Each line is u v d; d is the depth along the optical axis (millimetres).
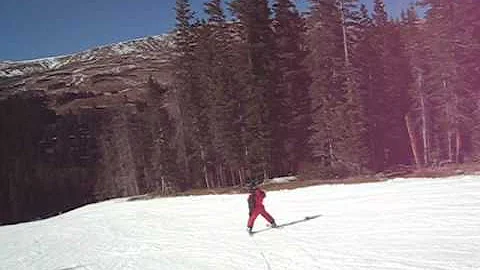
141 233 21031
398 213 15164
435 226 12656
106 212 36281
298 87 46375
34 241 25062
